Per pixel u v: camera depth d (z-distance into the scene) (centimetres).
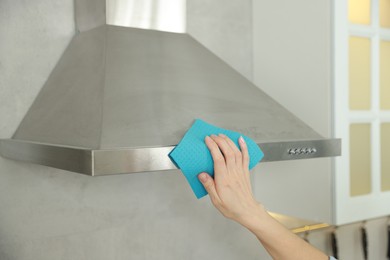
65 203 134
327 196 144
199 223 161
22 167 127
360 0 147
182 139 90
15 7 125
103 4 119
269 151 102
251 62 175
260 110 114
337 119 140
